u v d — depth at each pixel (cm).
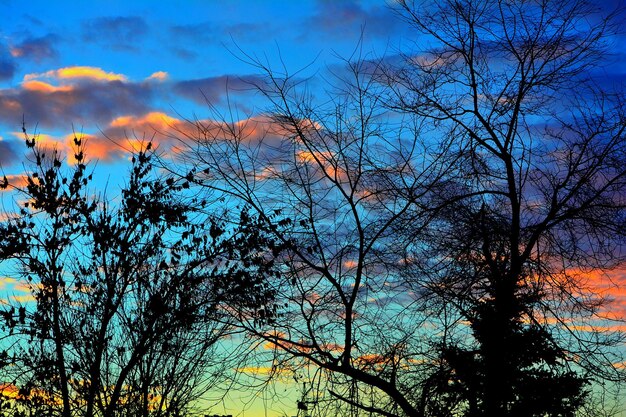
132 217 1664
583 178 1320
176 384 1712
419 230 1306
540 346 1315
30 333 1661
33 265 1673
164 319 1620
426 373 1322
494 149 1348
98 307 1709
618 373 1292
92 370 1678
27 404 1675
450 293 1321
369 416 1312
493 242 1343
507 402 1319
